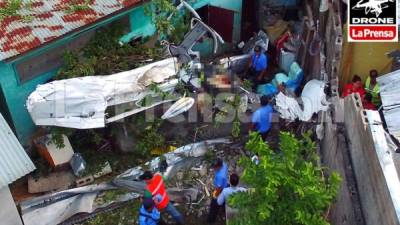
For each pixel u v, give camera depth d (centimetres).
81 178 1105
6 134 909
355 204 938
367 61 1204
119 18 1136
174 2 1220
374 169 862
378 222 838
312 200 744
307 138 852
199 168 1138
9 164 881
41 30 1027
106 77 1050
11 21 1037
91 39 1125
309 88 1142
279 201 760
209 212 1045
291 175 757
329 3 1188
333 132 1052
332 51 1130
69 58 1069
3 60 980
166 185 1105
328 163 1084
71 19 1053
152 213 952
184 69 1124
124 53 1127
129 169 1117
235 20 1397
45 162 1127
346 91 1177
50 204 1052
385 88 995
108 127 1130
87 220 1066
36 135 1141
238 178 964
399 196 781
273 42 1380
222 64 1285
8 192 902
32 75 1075
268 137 1158
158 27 1173
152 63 1091
